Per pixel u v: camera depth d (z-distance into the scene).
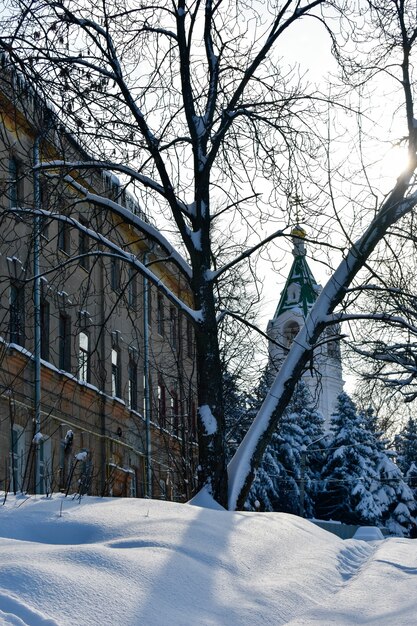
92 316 35.25
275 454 63.97
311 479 68.62
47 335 31.23
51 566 6.28
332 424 73.12
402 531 71.88
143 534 8.13
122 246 16.50
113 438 36.12
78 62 14.80
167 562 7.14
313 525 12.34
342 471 69.44
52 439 30.94
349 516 69.75
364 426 71.00
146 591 6.39
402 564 9.84
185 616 6.22
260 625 6.50
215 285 18.88
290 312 91.12
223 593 7.09
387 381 24.55
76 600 5.78
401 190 15.94
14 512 8.73
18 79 14.07
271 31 16.20
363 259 16.25
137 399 39.44
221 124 15.90
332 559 9.90
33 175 15.35
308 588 7.99
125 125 15.33
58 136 15.20
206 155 16.11
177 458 26.98
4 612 5.11
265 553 8.87
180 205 16.09
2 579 5.76
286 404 16.33
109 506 9.41
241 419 27.36
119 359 37.94
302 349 16.44
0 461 26.45
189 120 15.99
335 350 22.56
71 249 33.78
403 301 16.50
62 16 14.50
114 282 36.50
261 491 59.25
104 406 35.56
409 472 74.44
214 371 15.46
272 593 7.36
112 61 15.27
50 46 14.36
